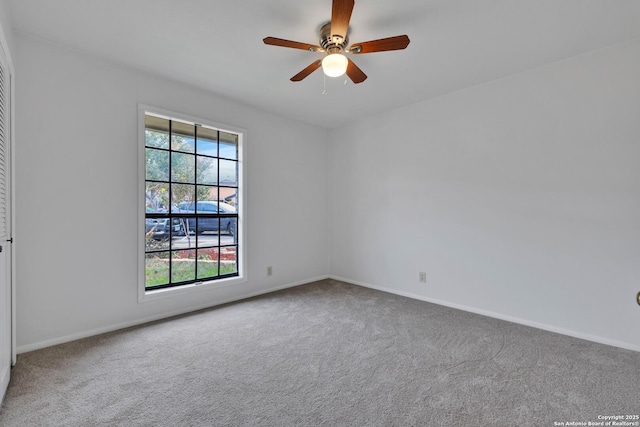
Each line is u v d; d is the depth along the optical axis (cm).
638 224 224
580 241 248
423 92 324
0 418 151
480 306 305
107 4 187
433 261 341
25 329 219
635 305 225
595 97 240
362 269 417
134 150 272
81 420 150
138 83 274
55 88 232
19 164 216
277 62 260
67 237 238
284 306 327
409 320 287
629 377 188
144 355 217
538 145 268
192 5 188
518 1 184
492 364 205
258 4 187
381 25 207
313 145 439
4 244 177
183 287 306
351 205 429
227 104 340
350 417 154
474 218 309
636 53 224
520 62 259
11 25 206
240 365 204
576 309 250
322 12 194
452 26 209
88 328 248
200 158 336
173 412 157
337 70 202
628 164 227
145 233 282
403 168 369
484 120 300
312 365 204
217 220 351
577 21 203
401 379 188
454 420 151
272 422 150
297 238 419
